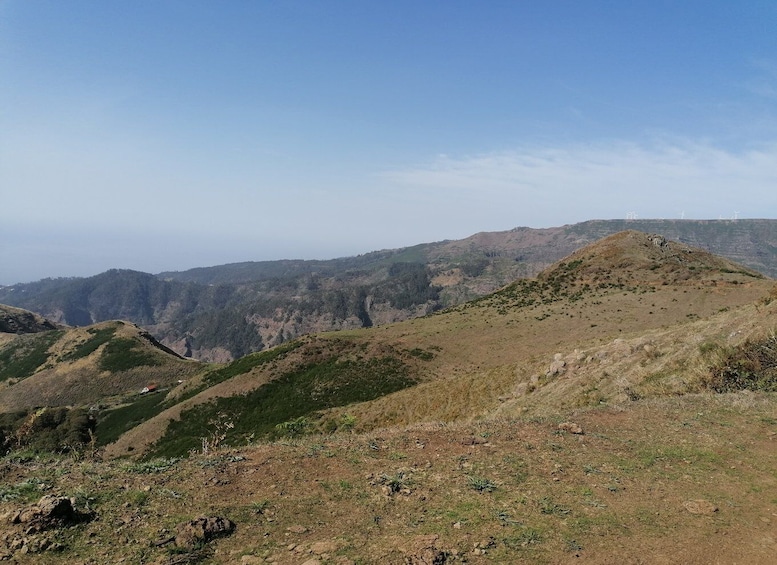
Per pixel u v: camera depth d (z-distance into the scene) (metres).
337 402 50.09
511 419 11.04
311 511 5.89
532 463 7.78
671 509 6.28
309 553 4.86
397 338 65.06
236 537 5.17
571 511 6.09
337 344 64.62
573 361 23.25
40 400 96.44
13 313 163.88
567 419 10.56
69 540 4.88
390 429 10.28
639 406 11.75
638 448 8.66
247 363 67.31
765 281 57.22
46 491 6.01
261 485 6.65
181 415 54.75
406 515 5.84
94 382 101.50
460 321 70.44
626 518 5.97
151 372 105.44
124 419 65.00
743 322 17.62
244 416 51.84
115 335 118.19
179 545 4.86
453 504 6.16
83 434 44.97
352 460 7.74
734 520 6.02
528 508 6.11
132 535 5.07
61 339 121.94
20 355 119.69
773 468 7.68
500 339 59.03
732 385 13.30
